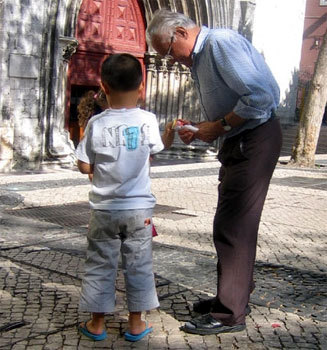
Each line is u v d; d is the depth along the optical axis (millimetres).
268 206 5152
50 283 2730
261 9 14219
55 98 7590
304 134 9250
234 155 2195
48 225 4023
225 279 2203
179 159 9602
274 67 15828
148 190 2123
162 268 3057
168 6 9375
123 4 9164
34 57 7250
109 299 2109
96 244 2092
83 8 8594
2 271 2881
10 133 7086
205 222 4355
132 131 2053
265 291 2746
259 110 2078
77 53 8617
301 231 4160
